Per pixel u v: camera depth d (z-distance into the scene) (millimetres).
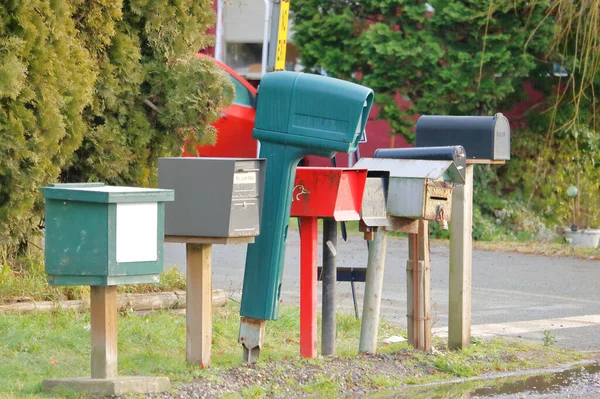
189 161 24719
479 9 69188
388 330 36000
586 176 77188
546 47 72062
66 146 34094
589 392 27672
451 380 28641
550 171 77750
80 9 35406
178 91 38375
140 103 38844
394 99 73688
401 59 69438
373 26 70500
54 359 27062
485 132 31188
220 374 25609
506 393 27250
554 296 48438
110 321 23438
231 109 67500
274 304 26719
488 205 75500
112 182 38344
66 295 33156
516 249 67750
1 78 30734
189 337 26047
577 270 58688
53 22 32938
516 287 51375
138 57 37594
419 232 30969
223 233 24703
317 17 73312
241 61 84750
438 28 71188
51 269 22547
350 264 56875
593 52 66312
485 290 50062
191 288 25797
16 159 32000
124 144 37906
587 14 68625
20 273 33812
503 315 42281
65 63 33469
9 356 26766
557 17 71125
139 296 33844
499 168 78750
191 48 39781
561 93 77188
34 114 32656
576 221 76438
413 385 27688
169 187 24859
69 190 22266
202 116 39500
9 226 33094
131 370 25969
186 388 24172
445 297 46531
